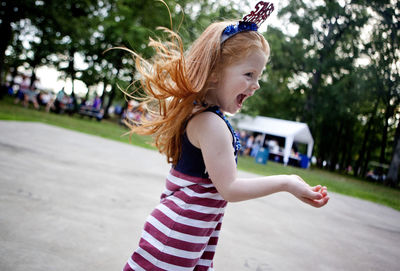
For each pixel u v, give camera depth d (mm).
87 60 22375
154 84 1278
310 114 22312
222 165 1093
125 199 3496
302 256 2730
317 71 21047
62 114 17984
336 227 4094
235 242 2795
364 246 3398
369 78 16344
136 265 1140
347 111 20625
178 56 1286
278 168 11352
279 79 23344
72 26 17844
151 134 1392
